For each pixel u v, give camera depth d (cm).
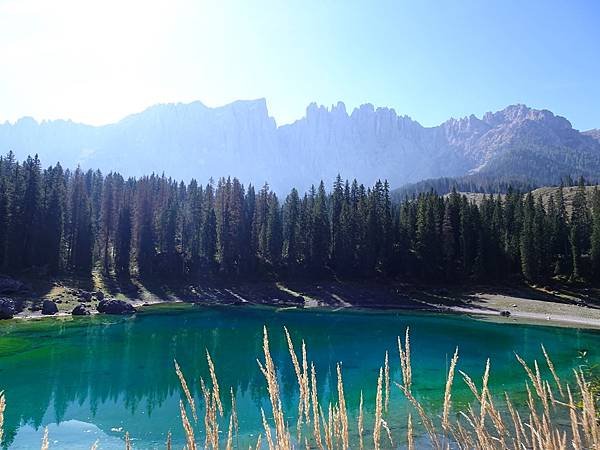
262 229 8119
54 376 2256
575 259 6619
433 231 7188
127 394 1989
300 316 5084
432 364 2650
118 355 2752
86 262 6353
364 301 6269
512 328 4369
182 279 6794
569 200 11281
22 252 5697
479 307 5825
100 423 1645
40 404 1855
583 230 7462
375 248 7306
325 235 7500
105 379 2222
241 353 2900
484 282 6875
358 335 3788
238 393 1966
